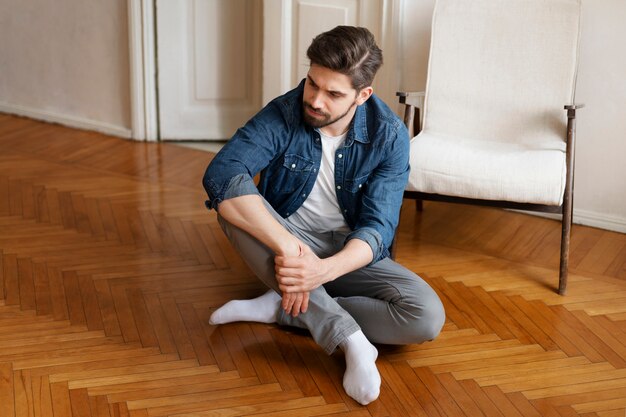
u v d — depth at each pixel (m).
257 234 2.25
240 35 4.39
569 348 2.53
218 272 2.98
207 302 2.75
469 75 3.32
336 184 2.43
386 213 2.39
